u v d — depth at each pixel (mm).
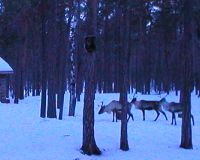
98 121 27453
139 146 20109
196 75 48094
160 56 59812
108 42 47562
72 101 31688
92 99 17875
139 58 63469
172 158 18344
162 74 61031
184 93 20625
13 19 38406
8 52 56656
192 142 22078
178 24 38906
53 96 28891
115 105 27375
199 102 46938
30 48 52500
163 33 46500
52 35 29469
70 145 18609
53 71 29156
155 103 29641
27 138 19656
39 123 23906
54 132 21125
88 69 17828
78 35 31438
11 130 21438
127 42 19156
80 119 28438
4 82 45688
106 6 33781
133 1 22984
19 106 37375
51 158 16344
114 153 18453
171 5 35000
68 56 32125
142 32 46906
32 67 60656
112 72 61656
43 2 29281
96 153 17844
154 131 24062
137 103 29703
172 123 27641
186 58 20656
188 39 20594
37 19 35875
